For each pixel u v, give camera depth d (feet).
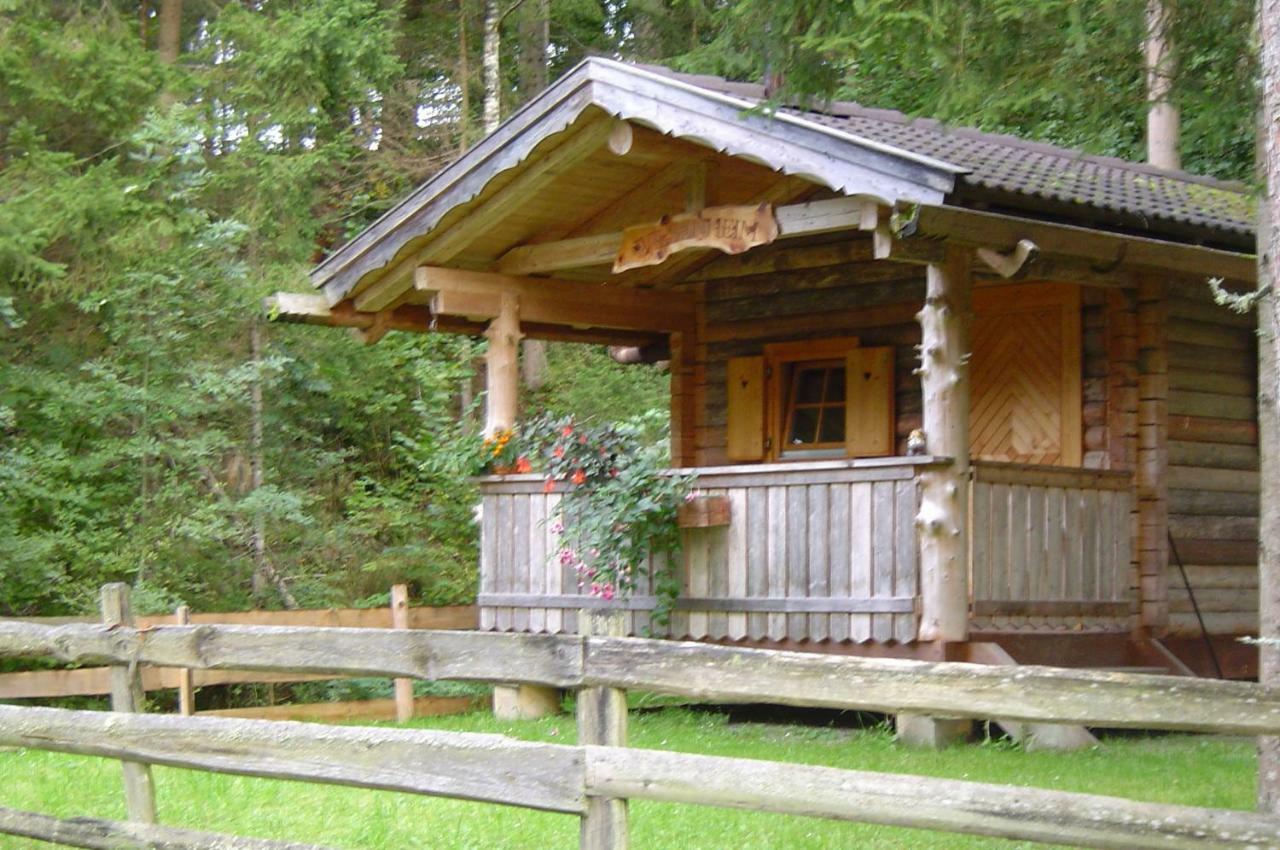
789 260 46.14
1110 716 13.73
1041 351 42.39
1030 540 36.45
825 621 35.63
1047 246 33.96
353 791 27.91
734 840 23.72
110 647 20.21
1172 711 13.57
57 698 43.06
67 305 54.70
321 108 63.05
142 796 19.93
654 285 49.85
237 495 57.62
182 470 54.70
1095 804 13.69
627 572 37.86
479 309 43.16
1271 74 22.21
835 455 45.93
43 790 28.73
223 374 55.11
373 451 66.03
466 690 46.03
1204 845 13.24
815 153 33.86
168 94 59.11
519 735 37.47
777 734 36.45
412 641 17.62
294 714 40.83
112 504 52.01
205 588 52.70
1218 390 42.73
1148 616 39.65
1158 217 36.11
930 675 14.40
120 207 52.26
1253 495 43.52
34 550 45.83
